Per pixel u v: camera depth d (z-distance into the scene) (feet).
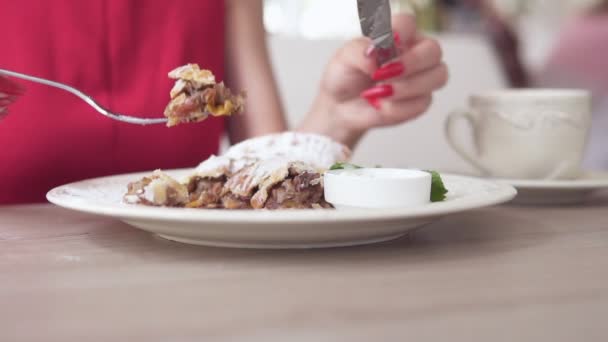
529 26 5.39
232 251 1.68
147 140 2.78
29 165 2.66
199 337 1.11
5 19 2.59
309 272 1.55
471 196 1.74
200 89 1.90
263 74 3.12
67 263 1.60
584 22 5.53
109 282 1.50
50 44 2.63
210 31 2.87
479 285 1.47
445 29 5.30
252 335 1.12
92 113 2.69
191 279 1.51
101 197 1.89
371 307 1.30
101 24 2.68
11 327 1.16
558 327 1.16
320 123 2.85
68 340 1.09
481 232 1.86
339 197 1.80
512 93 2.35
